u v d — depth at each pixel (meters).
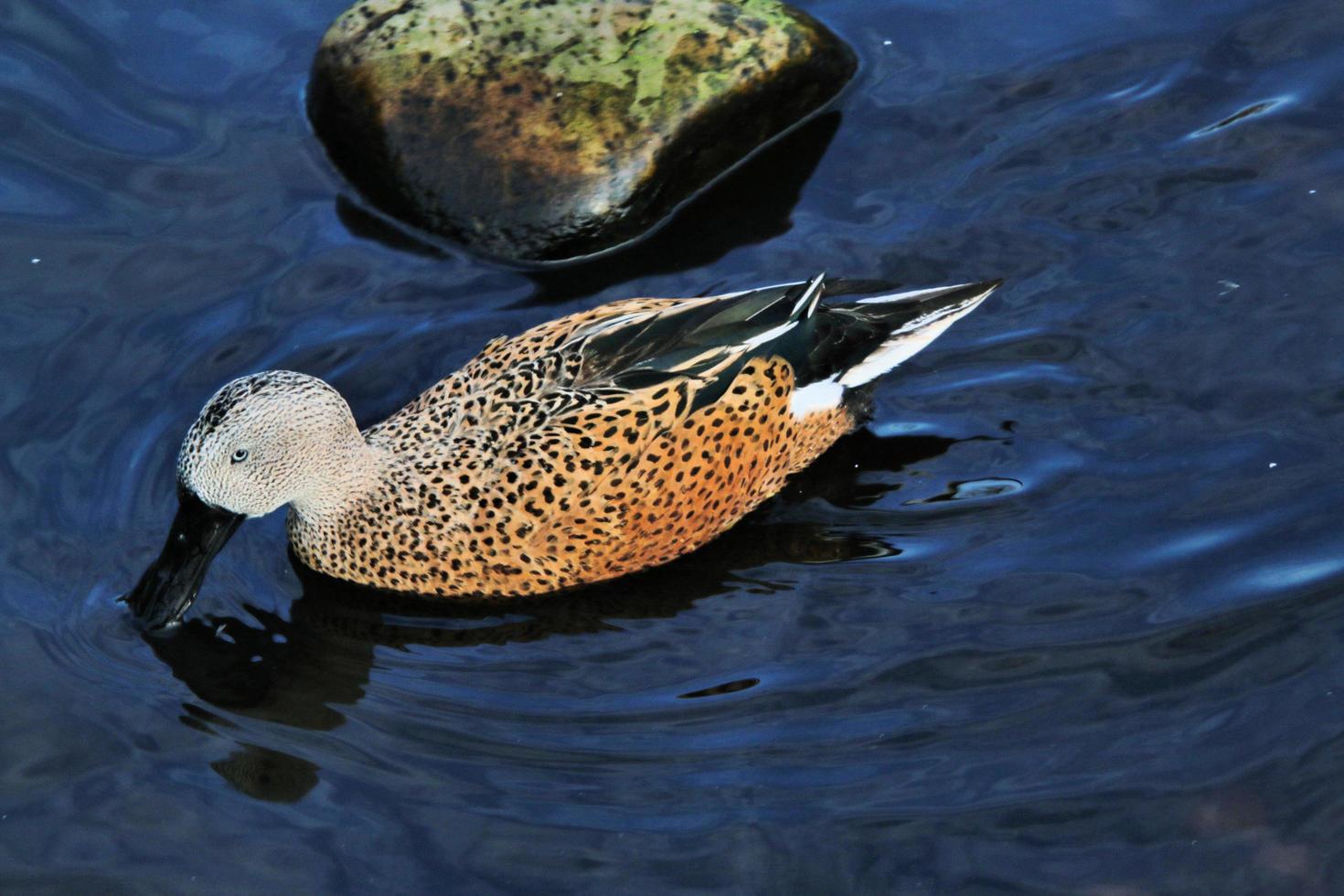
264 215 13.49
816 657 10.27
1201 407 11.66
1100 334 12.27
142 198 13.52
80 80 14.46
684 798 9.35
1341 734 9.34
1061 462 11.47
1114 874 8.75
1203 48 14.39
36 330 12.41
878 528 11.21
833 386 11.53
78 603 10.69
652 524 10.85
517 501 10.68
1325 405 11.52
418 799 9.43
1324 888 8.57
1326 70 14.00
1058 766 9.37
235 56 14.77
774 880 8.87
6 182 13.52
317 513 11.16
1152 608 10.32
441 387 11.54
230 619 10.85
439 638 10.77
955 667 10.08
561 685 10.25
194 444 10.59
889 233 13.19
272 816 9.34
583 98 13.48
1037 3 15.05
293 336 12.55
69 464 11.53
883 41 14.82
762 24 14.02
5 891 8.88
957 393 12.05
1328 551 10.50
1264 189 13.12
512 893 8.86
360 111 13.73
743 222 13.49
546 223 13.22
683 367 10.80
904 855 8.94
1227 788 9.13
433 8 14.01
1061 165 13.55
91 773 9.61
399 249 13.38
